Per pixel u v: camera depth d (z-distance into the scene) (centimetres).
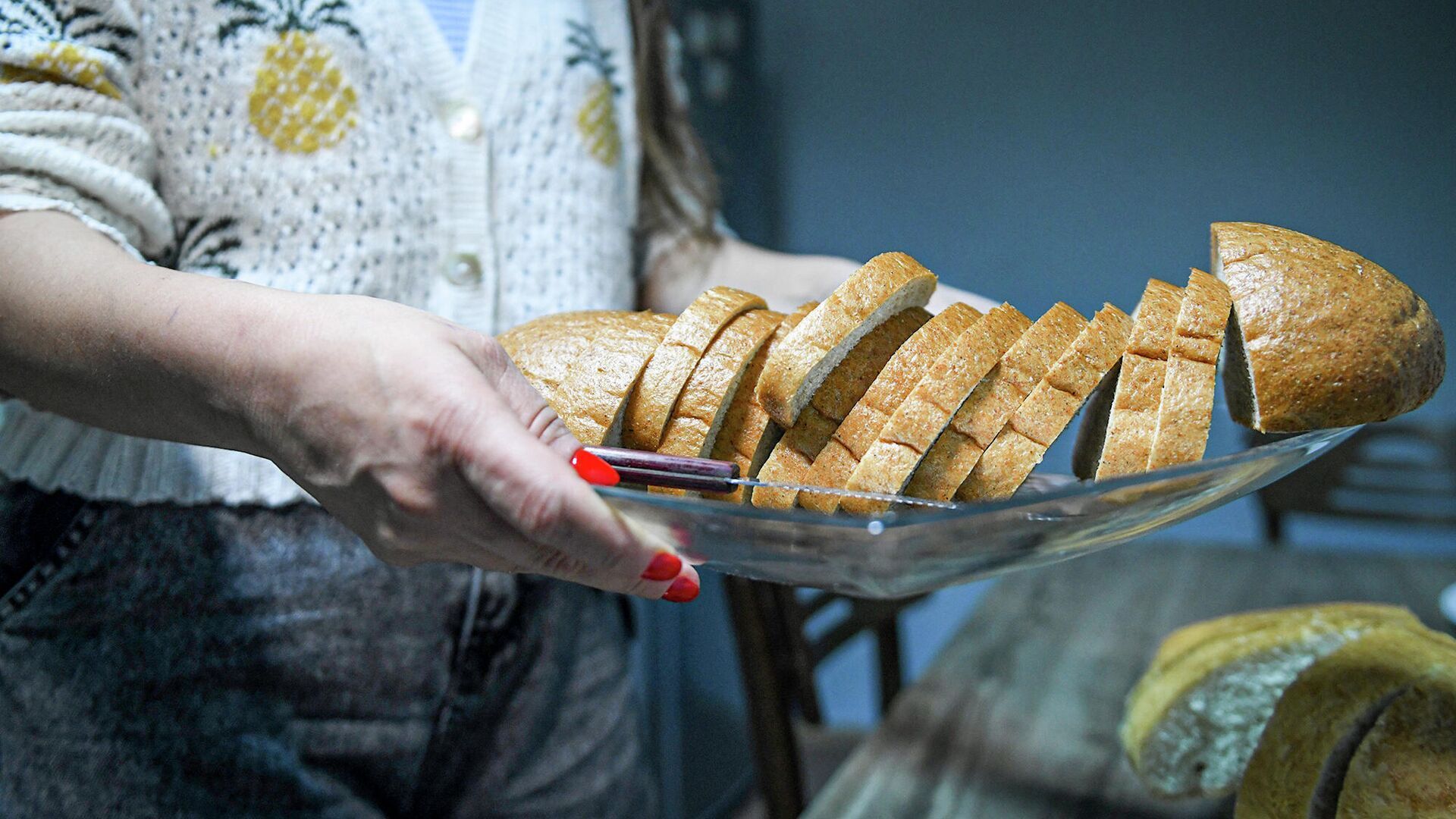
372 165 63
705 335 49
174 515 60
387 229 64
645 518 40
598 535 36
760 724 96
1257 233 49
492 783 74
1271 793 49
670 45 90
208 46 59
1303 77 182
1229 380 52
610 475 40
